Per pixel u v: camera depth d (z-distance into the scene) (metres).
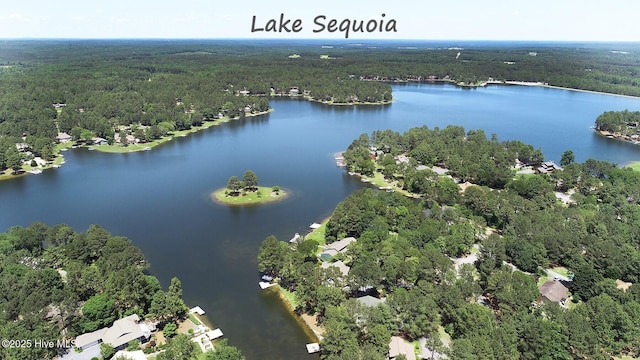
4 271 114.81
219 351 88.88
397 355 91.00
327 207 182.38
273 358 97.12
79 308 105.75
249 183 197.62
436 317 100.94
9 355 86.75
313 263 124.06
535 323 92.94
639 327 95.81
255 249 146.12
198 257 141.00
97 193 198.38
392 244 130.88
